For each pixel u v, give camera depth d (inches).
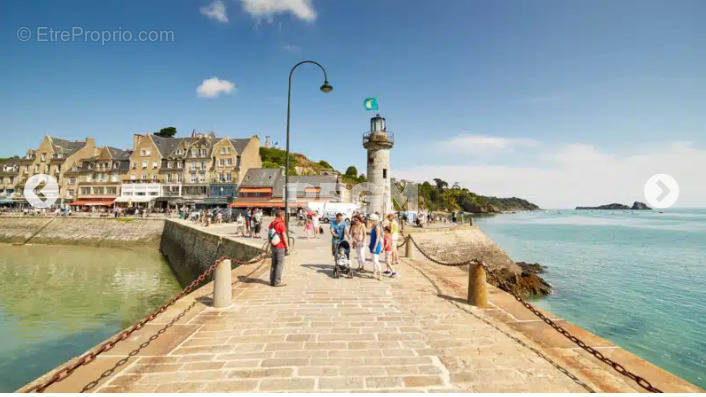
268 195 1904.5
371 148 1416.1
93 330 507.2
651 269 1026.1
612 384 136.5
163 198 2023.9
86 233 1614.2
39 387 127.8
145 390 133.6
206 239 900.6
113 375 145.4
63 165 2327.8
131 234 1565.0
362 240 397.4
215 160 2066.9
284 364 157.5
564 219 4847.4
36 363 402.3
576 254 1344.7
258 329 203.2
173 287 789.9
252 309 244.1
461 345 178.2
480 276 249.1
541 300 717.3
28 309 606.9
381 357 164.7
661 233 2266.2
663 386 131.6
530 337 188.1
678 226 3065.9
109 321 548.1
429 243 1083.3
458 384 138.9
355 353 169.2
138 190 2080.5
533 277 822.5
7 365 397.1
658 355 458.6
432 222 1674.5
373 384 139.3
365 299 271.1
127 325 532.1
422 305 253.3
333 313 234.5
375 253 350.9
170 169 2107.5
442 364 156.9
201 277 237.9
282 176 2006.6
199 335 192.9
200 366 154.9
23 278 866.8
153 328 202.2
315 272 391.5
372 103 1434.5
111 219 1620.3
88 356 146.9
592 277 924.6
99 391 132.1
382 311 239.0
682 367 427.5
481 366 154.4
